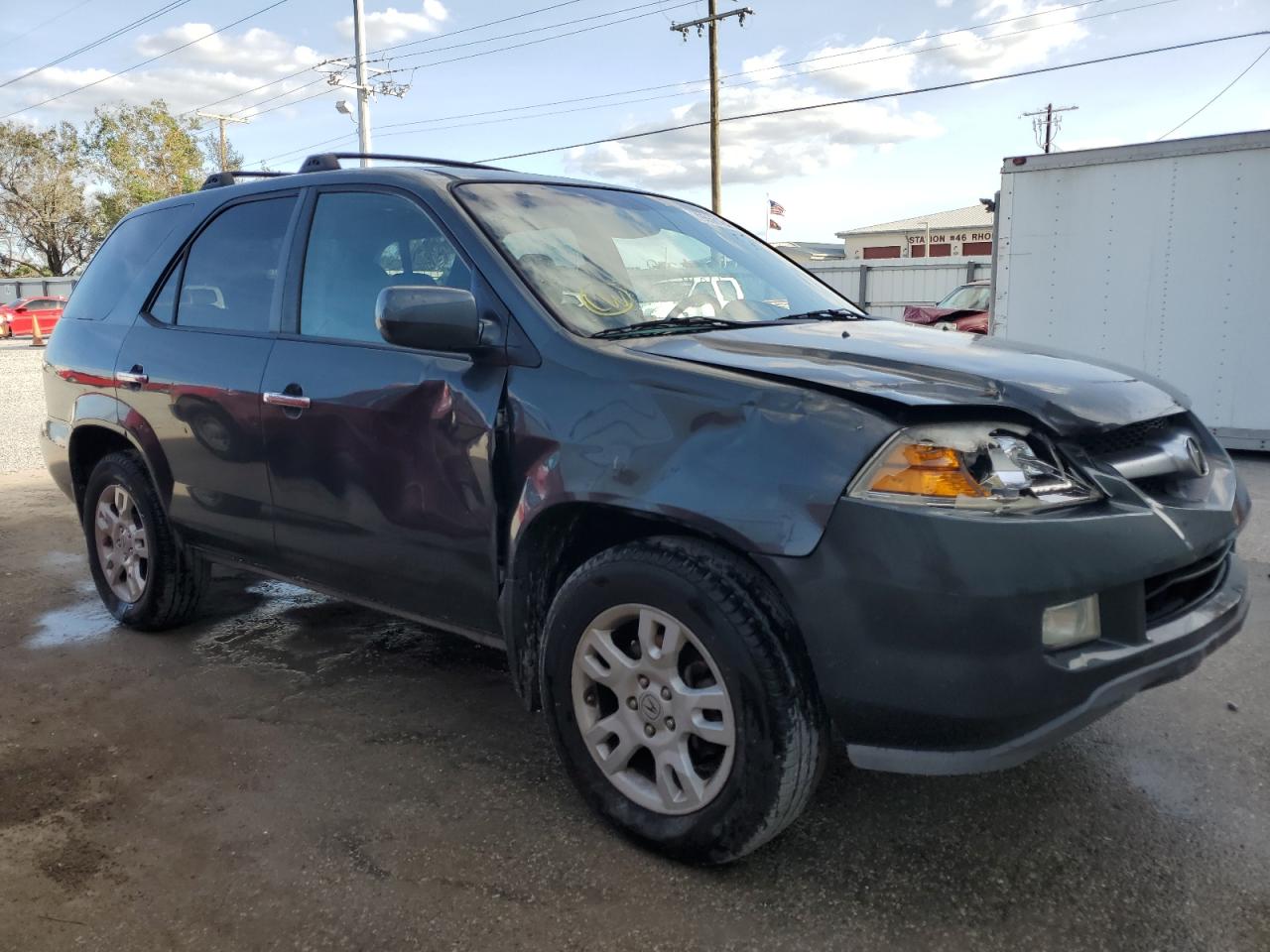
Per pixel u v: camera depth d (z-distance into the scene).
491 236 2.91
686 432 2.30
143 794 2.83
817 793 2.79
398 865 2.46
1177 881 2.36
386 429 2.96
